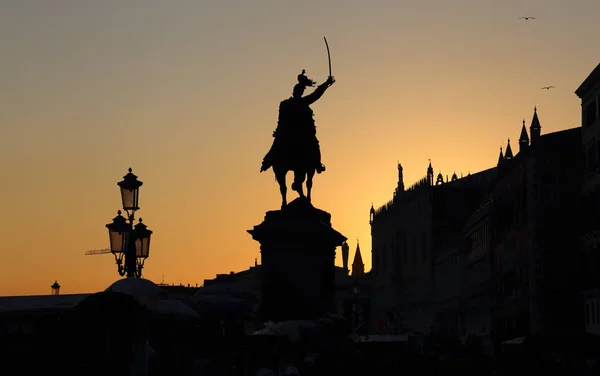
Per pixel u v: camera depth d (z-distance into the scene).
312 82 38.62
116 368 32.88
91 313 33.00
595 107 113.00
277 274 36.84
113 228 40.28
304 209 37.41
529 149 126.75
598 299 103.50
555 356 58.84
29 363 33.47
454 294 193.25
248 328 50.34
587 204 116.38
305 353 36.16
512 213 138.75
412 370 51.16
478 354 71.56
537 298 123.12
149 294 39.06
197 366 37.41
